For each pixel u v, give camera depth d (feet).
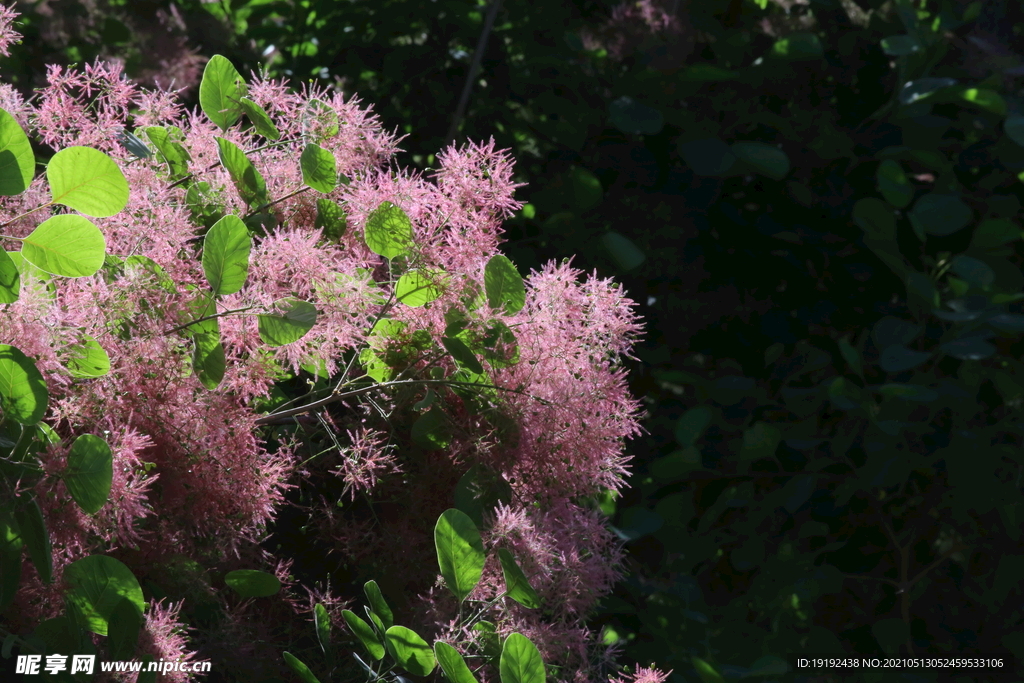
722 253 7.31
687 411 6.89
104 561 3.91
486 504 4.37
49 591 4.02
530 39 7.14
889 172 6.94
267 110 4.66
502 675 3.99
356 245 4.48
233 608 4.50
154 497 4.21
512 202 4.30
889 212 6.98
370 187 4.33
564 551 4.50
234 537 4.35
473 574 4.13
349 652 4.54
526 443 4.32
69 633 3.90
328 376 4.39
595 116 7.09
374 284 4.36
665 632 6.64
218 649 4.41
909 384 7.07
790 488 7.03
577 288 4.37
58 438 3.92
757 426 6.88
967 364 7.05
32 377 3.80
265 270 4.17
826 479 7.30
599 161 7.09
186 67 7.11
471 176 4.26
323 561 4.72
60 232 3.84
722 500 7.20
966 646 7.22
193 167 4.47
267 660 4.48
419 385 4.44
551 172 6.94
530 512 4.46
